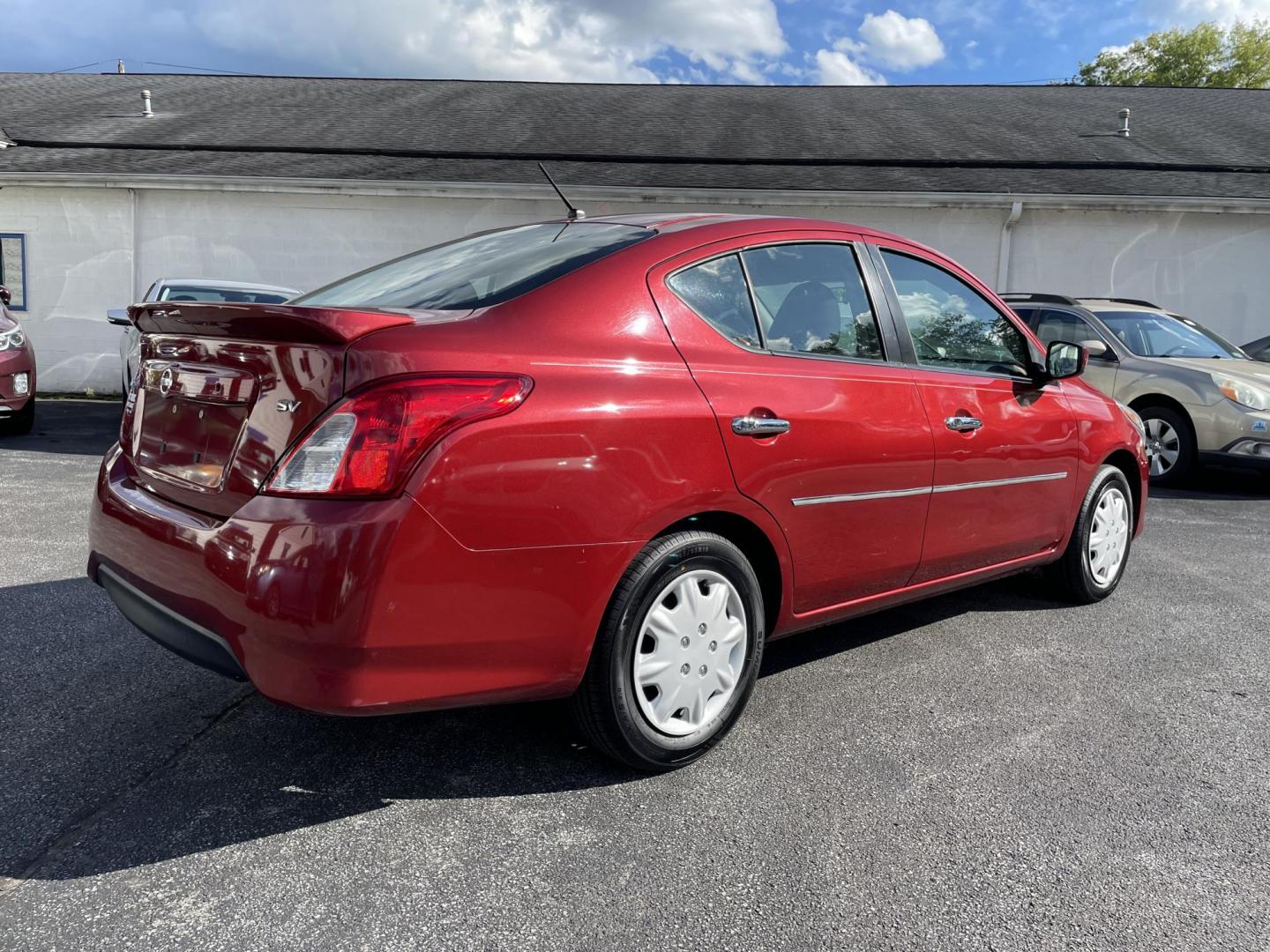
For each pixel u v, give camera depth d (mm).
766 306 2928
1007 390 3676
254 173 13492
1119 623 4156
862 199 12828
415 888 2102
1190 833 2412
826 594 3062
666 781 2627
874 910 2064
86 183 13469
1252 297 13289
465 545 2145
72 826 2305
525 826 2373
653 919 2014
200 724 2896
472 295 2592
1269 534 6176
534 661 2316
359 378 2094
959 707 3191
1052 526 4020
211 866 2160
